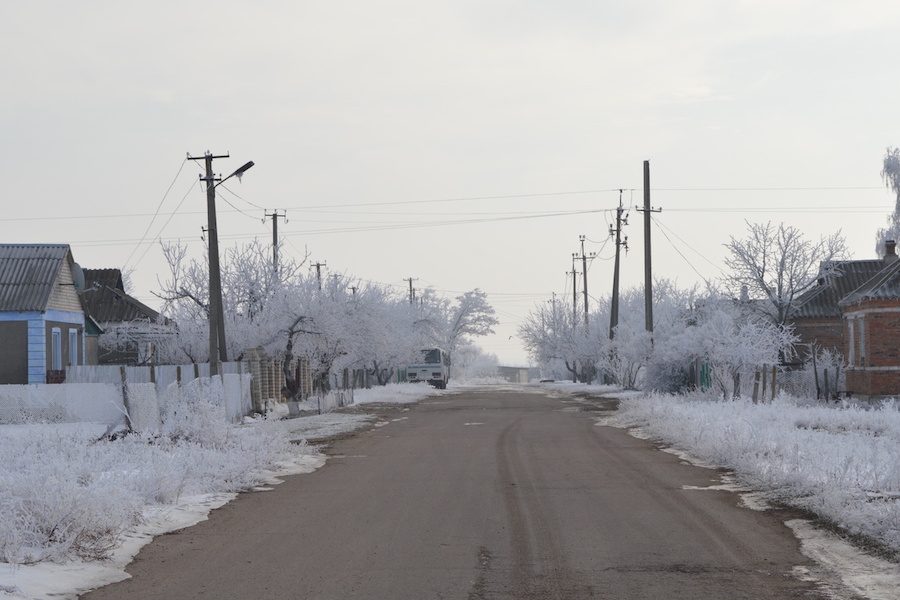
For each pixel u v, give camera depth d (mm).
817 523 12203
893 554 10195
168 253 48438
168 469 15805
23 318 37438
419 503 14422
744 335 41594
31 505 10836
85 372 34469
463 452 22656
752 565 9828
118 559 10391
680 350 46812
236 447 21578
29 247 40406
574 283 97688
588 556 10328
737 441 19375
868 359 42625
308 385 52906
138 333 49375
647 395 47781
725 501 14297
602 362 69625
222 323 35750
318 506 14305
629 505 13953
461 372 151250
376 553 10648
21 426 29812
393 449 23906
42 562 9812
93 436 23828
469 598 8531
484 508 13797
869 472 14258
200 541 11562
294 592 8867
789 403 37031
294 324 44125
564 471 18391
